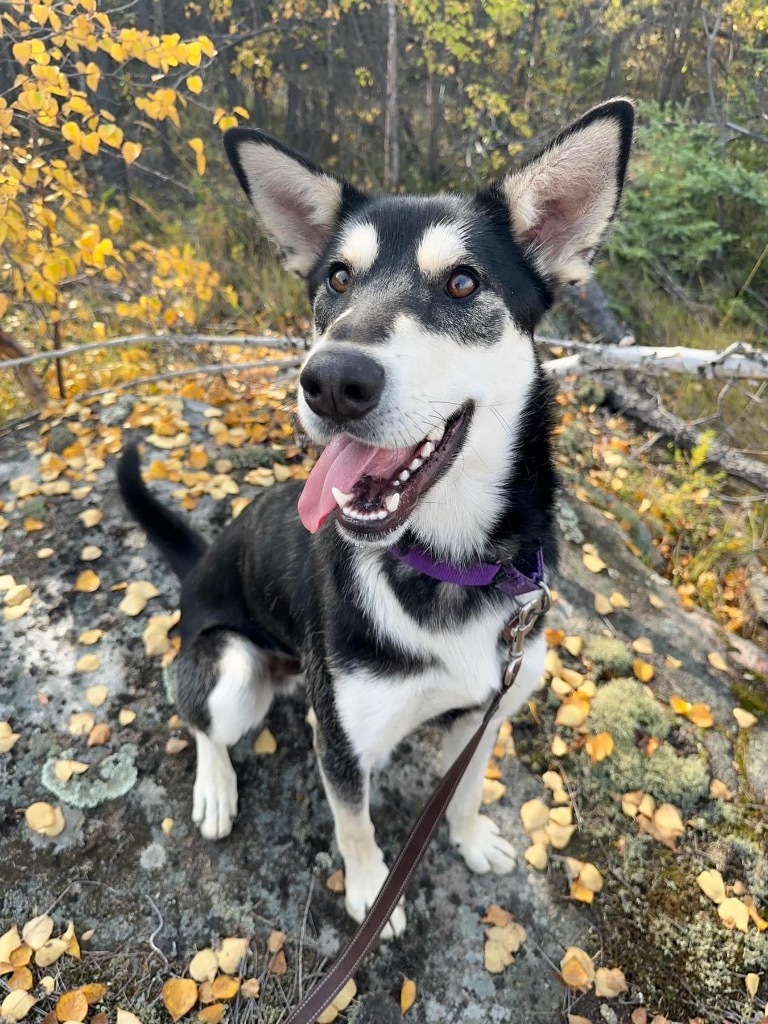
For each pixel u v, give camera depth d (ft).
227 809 1.61
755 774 1.86
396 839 1.65
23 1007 1.35
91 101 5.17
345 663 1.29
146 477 2.47
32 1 2.29
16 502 2.37
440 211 1.33
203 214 4.87
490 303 1.26
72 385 3.27
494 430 1.26
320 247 1.56
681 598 2.39
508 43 6.15
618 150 1.29
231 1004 1.39
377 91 6.30
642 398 3.63
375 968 1.45
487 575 1.29
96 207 4.51
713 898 1.60
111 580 2.13
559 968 1.47
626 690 1.97
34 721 1.78
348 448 1.19
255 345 2.69
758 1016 1.45
